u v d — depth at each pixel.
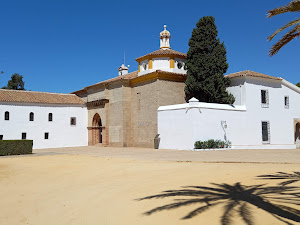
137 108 31.91
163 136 27.95
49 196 9.85
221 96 28.89
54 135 36.59
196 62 29.30
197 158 18.23
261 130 29.70
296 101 33.56
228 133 26.95
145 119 30.58
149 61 32.31
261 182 9.75
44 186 11.59
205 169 13.40
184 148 25.47
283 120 31.91
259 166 13.93
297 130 34.53
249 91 29.09
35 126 35.22
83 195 9.68
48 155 24.39
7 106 33.50
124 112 32.28
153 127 29.38
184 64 32.03
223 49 29.48
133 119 32.50
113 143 33.66
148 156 20.64
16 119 33.97
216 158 17.92
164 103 29.39
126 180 11.71
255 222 5.77
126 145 32.09
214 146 25.05
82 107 39.25
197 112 25.00
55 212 8.00
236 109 27.80
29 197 9.81
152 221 6.45
